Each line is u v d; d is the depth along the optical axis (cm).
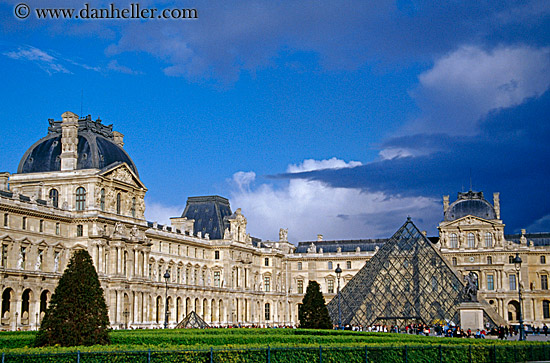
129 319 16838
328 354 7125
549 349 8944
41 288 14938
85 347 7094
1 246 14088
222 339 9181
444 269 15588
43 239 15250
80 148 16662
